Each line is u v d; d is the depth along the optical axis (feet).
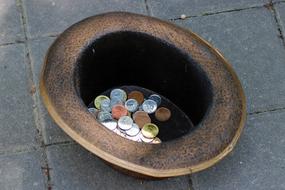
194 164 2.47
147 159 2.45
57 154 2.91
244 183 2.89
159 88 3.05
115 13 2.80
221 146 2.53
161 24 2.81
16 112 3.01
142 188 2.85
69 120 2.48
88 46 2.71
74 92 2.56
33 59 3.17
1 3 3.33
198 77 2.75
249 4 3.43
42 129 2.97
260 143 2.99
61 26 3.29
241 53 3.27
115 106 3.00
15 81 3.10
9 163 2.88
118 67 2.96
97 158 2.91
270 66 3.23
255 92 3.14
